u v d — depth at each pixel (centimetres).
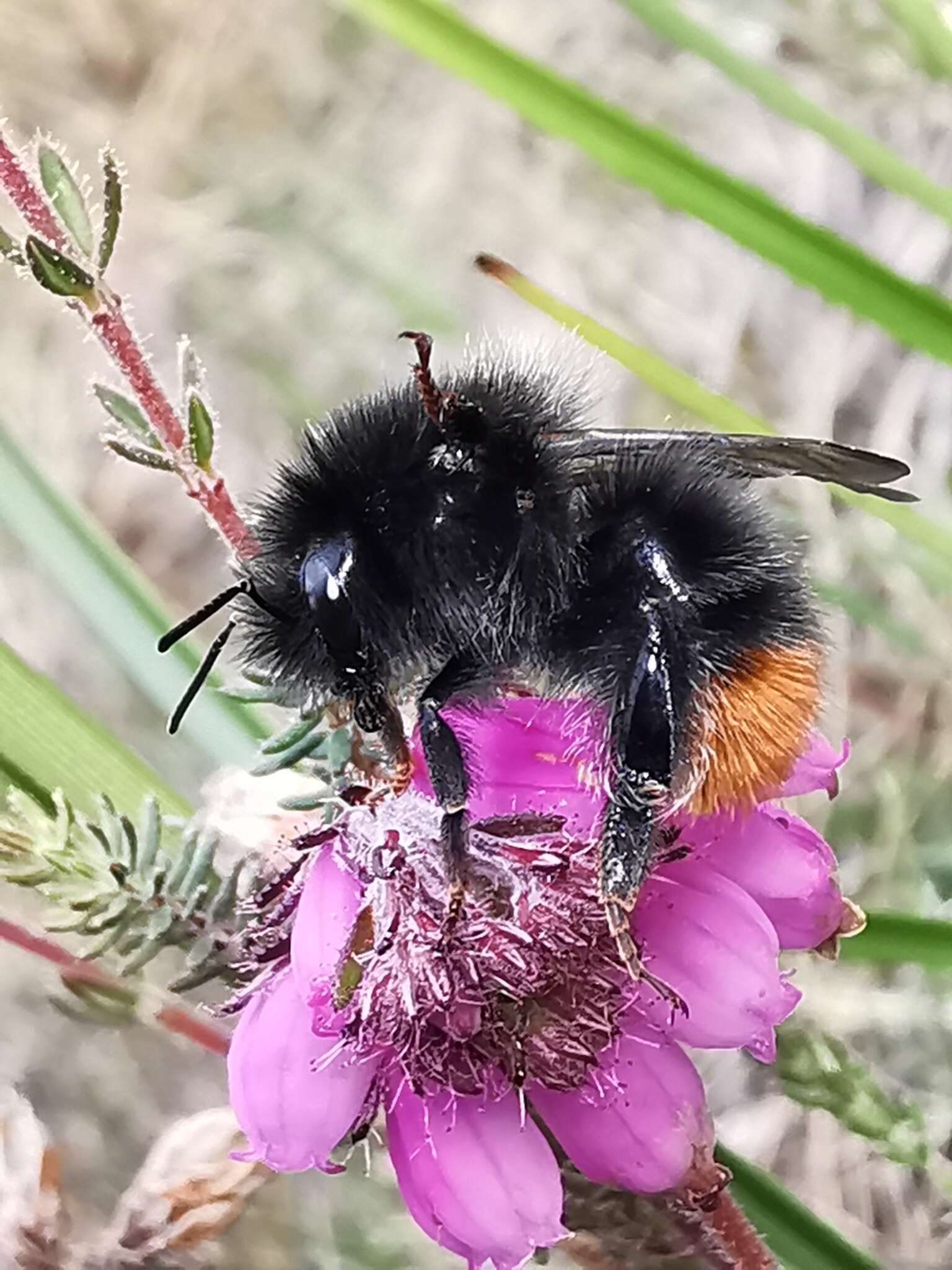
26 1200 5
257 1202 7
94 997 5
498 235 10
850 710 8
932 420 9
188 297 10
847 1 9
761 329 10
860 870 8
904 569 8
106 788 5
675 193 5
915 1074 7
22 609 9
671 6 6
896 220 9
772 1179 5
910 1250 7
